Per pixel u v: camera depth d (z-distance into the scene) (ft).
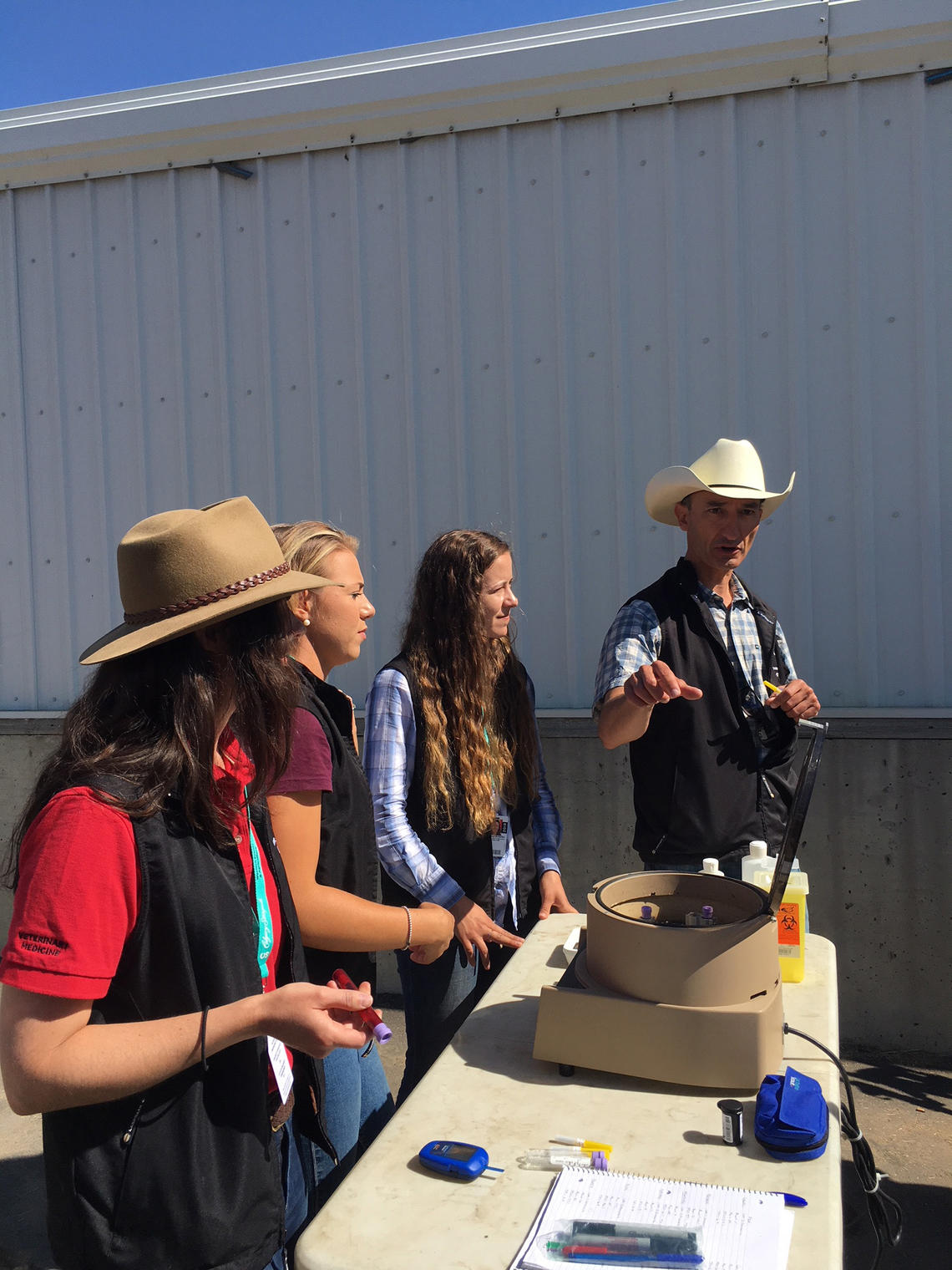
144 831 3.62
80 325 13.29
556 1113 4.34
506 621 7.63
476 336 11.88
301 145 12.24
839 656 11.02
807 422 11.00
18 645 13.73
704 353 11.23
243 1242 3.83
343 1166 5.75
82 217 13.19
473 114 11.64
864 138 10.73
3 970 3.39
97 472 13.33
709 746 8.00
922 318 10.65
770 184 10.97
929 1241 7.81
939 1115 9.60
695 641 8.10
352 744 6.10
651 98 11.14
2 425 13.65
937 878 10.71
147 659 3.81
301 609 6.56
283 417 12.60
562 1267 3.33
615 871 11.59
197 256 12.80
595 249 11.46
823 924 11.07
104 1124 3.70
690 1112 4.33
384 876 7.44
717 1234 3.45
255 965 3.98
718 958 4.50
